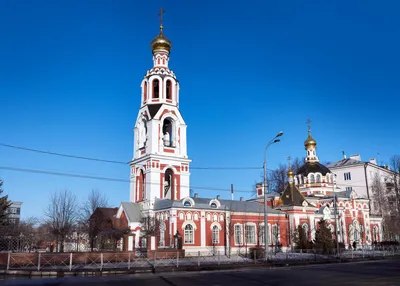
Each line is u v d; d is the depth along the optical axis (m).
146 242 55.59
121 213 61.84
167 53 69.88
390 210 91.38
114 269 32.28
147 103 66.12
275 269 36.25
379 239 86.81
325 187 85.25
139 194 63.56
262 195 87.19
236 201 69.00
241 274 31.03
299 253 58.25
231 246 60.44
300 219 70.94
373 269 34.81
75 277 28.80
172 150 64.00
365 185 99.62
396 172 92.94
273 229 67.88
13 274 30.12
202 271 34.06
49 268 32.47
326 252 57.34
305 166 88.06
